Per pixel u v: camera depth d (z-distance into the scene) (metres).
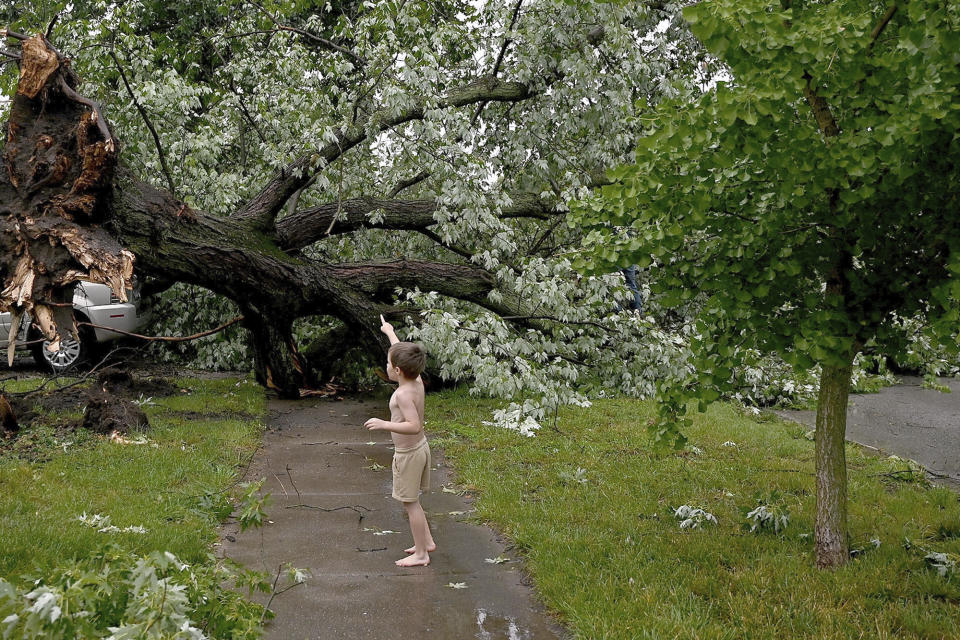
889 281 4.01
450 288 10.01
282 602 3.85
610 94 9.73
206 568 3.06
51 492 5.16
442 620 3.70
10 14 13.47
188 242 8.29
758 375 9.26
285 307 9.23
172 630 2.37
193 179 10.69
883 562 4.28
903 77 3.39
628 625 3.53
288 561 4.45
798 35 3.12
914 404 11.00
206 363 12.06
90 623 2.42
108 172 6.74
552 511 5.29
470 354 8.20
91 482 5.51
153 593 2.38
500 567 4.44
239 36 11.74
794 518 5.14
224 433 7.55
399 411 4.40
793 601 3.78
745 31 3.16
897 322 4.78
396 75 8.90
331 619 3.68
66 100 6.89
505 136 11.00
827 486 4.27
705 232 4.21
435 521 5.29
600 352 9.47
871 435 8.83
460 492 6.02
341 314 9.74
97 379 8.80
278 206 9.28
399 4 9.91
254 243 8.88
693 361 4.36
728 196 3.82
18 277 6.39
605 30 9.39
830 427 4.26
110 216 7.30
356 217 9.94
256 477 6.30
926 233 3.83
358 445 7.57
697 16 3.18
